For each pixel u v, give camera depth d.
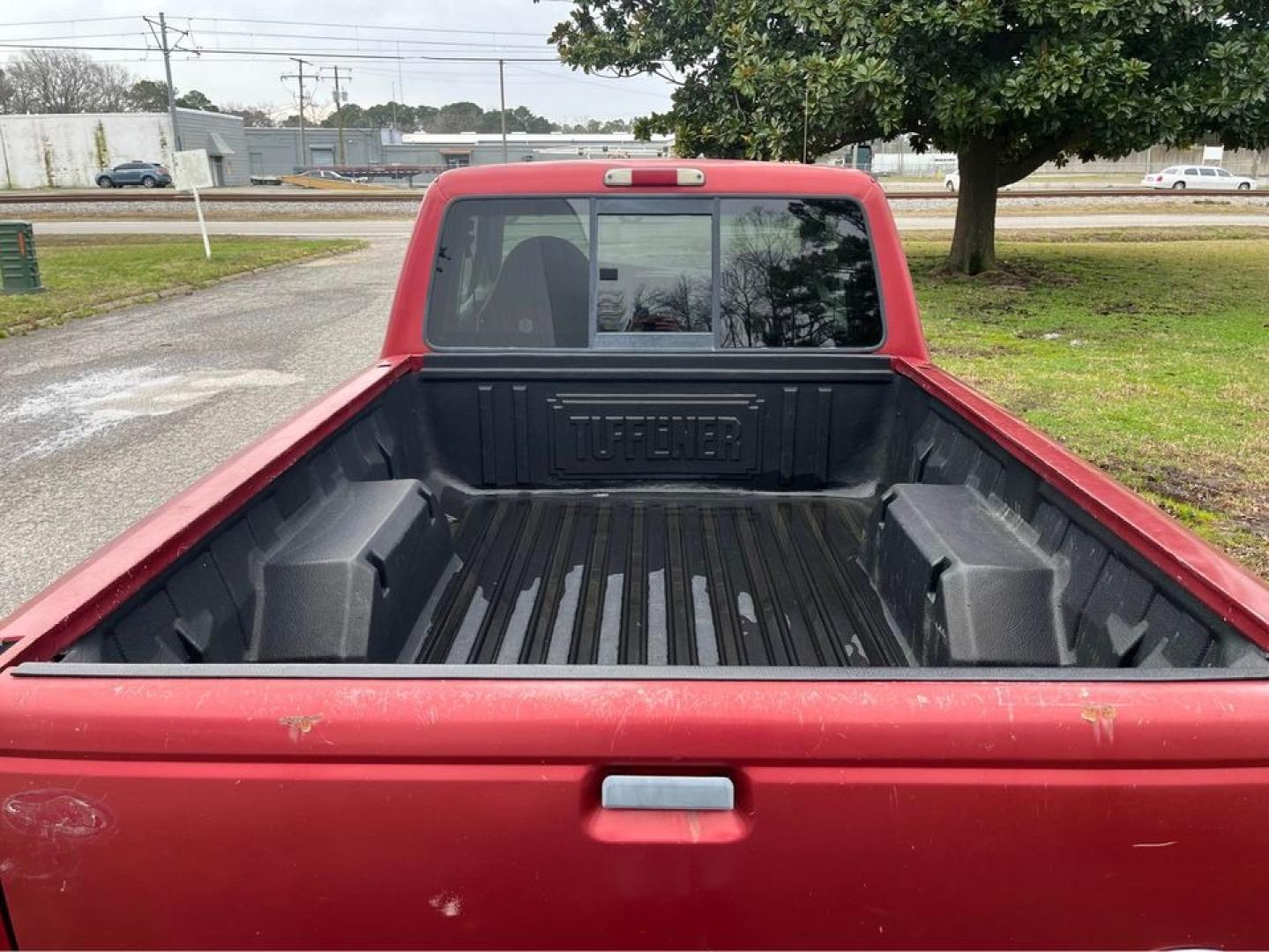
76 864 1.33
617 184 3.36
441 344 3.49
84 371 10.27
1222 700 1.30
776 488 3.62
